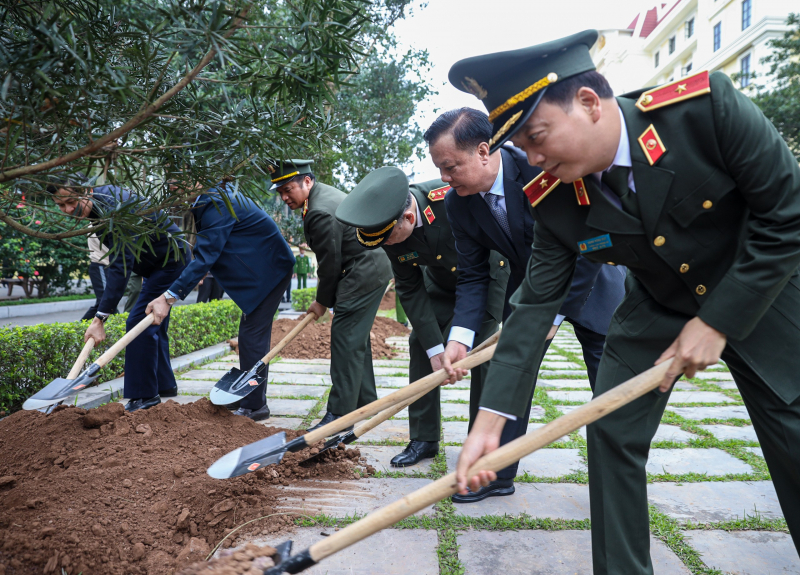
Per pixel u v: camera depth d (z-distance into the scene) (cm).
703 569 207
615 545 176
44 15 152
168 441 296
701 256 156
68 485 240
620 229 155
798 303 159
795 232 137
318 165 768
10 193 200
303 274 1552
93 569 192
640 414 178
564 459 333
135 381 405
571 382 562
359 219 264
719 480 298
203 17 153
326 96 194
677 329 175
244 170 215
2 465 267
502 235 251
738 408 448
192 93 192
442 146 226
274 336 727
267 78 182
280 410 428
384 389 511
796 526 172
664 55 3847
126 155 195
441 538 232
